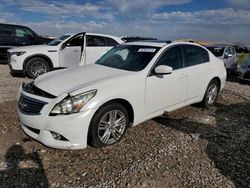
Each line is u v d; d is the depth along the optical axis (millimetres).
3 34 11359
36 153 3479
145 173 3127
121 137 3906
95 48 8844
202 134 4363
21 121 3652
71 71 4344
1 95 6340
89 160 3359
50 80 3875
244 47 23406
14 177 2934
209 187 2906
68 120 3264
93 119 3443
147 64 4258
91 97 3406
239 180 3055
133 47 4887
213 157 3584
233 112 5715
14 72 8844
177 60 4781
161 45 4680
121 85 3748
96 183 2896
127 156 3500
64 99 3305
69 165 3227
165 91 4422
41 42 12305
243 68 9688
